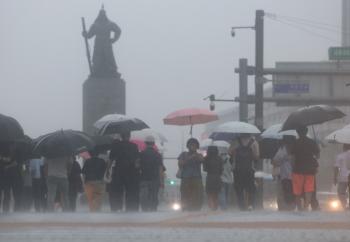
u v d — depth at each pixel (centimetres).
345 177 3059
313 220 2069
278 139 3562
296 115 3056
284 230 1858
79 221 2078
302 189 2802
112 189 2956
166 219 2141
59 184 3111
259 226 1941
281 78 6625
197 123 3869
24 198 3469
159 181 3138
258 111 5803
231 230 1852
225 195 3491
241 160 3044
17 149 3119
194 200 3094
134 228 1911
